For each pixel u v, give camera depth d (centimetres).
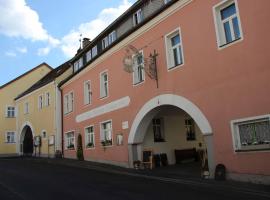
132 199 1105
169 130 2323
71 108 3053
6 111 4375
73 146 2948
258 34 1281
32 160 3086
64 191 1298
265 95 1246
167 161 2223
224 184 1287
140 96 1973
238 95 1349
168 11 1744
